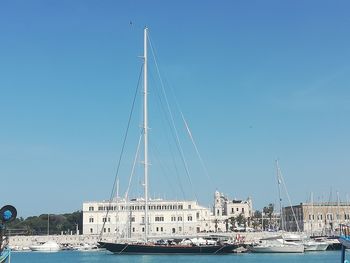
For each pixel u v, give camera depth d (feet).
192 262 294.66
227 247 355.15
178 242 358.43
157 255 335.67
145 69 340.39
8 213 78.69
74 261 340.59
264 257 352.28
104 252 474.08
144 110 338.13
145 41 343.67
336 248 426.92
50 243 601.21
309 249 417.49
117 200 646.33
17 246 640.99
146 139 338.13
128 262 294.05
